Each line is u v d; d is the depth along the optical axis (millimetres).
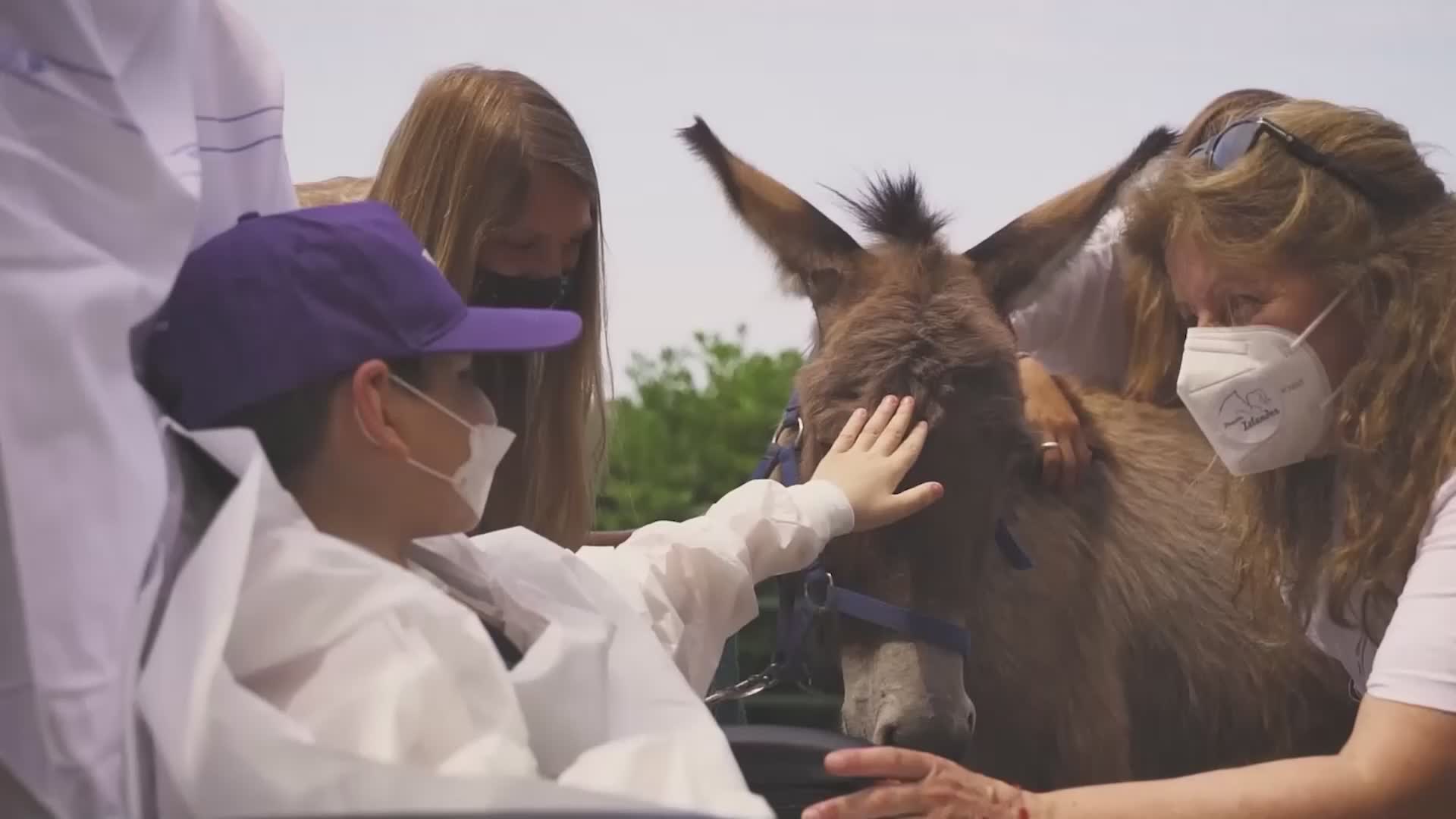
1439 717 1940
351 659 1269
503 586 1628
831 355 2752
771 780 2012
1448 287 2148
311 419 1423
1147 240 2430
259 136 1752
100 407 1260
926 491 2381
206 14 1709
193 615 1229
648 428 6375
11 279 1228
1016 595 3031
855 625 2682
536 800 1103
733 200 3025
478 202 2471
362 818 1048
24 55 1347
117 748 1231
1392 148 2201
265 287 1410
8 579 1186
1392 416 2156
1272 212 2184
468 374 1580
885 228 2992
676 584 2035
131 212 1368
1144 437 3422
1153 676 3279
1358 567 2219
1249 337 2230
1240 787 1951
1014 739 3092
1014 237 3057
